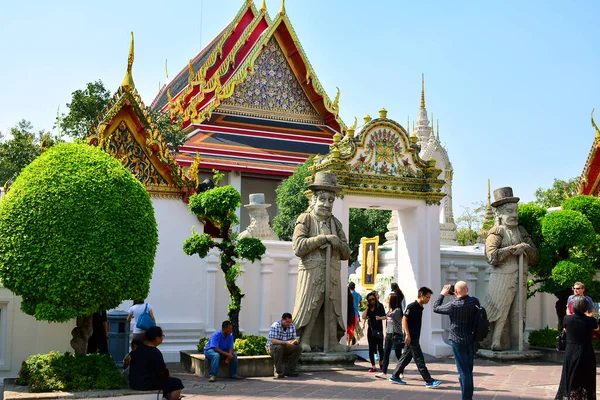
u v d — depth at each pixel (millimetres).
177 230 16906
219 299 16969
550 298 20297
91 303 10789
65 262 10539
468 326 10898
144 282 11367
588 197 18406
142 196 11672
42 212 10664
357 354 16781
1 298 13625
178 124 31219
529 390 12617
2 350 13617
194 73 41000
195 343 16469
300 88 41031
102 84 29062
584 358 10414
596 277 20359
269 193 41188
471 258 19531
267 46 40312
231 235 14656
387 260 26234
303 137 39594
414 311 12922
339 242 15211
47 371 10734
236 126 38594
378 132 17531
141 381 10359
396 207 18000
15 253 10594
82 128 28219
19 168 30266
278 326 13891
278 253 17469
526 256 17094
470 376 10797
